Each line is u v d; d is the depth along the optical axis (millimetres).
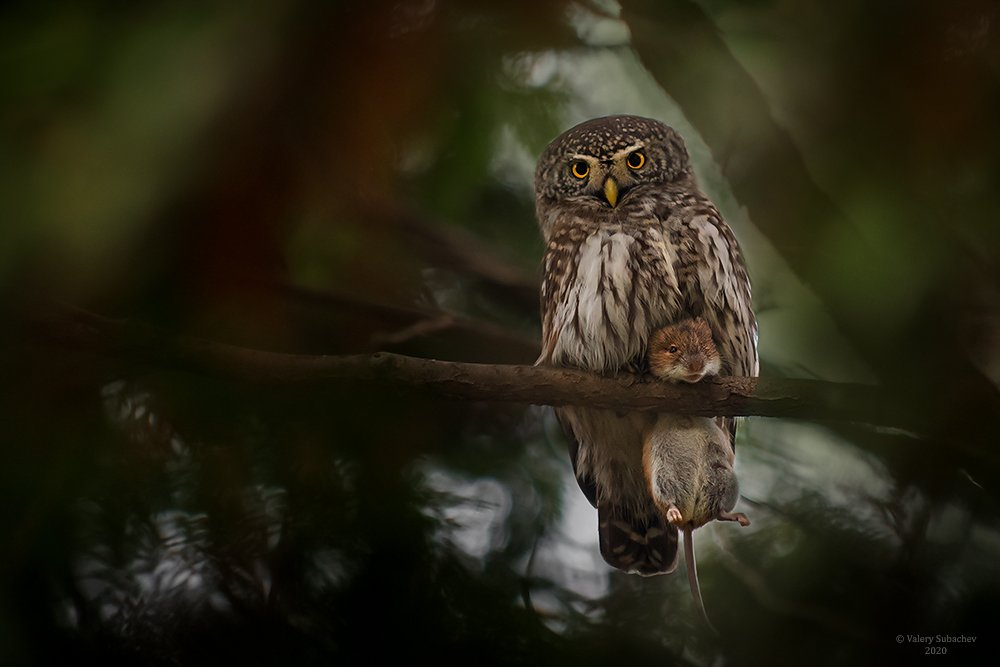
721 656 8297
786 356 9234
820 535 8672
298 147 5602
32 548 6500
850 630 8281
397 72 5934
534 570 8453
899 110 5215
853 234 5414
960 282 5301
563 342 9172
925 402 6414
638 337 9055
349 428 7430
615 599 8508
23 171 4156
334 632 7344
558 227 9641
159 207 4297
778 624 8367
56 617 6801
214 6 4316
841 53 5312
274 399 7180
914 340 5781
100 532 6895
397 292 9062
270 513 7254
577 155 9758
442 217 9062
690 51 6227
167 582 7172
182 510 7133
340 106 5648
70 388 6527
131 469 6828
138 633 7066
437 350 9016
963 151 5148
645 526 9188
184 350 6262
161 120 4184
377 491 7457
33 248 4227
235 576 7262
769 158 5703
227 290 6012
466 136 8406
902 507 8633
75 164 4172
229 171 5082
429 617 7430
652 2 6348
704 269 9133
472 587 7637
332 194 6504
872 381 8242
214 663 7137
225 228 5535
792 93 5668
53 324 5859
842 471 9180
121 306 5918
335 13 5199
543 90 8781
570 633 7965
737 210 10523
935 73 5117
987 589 8273
